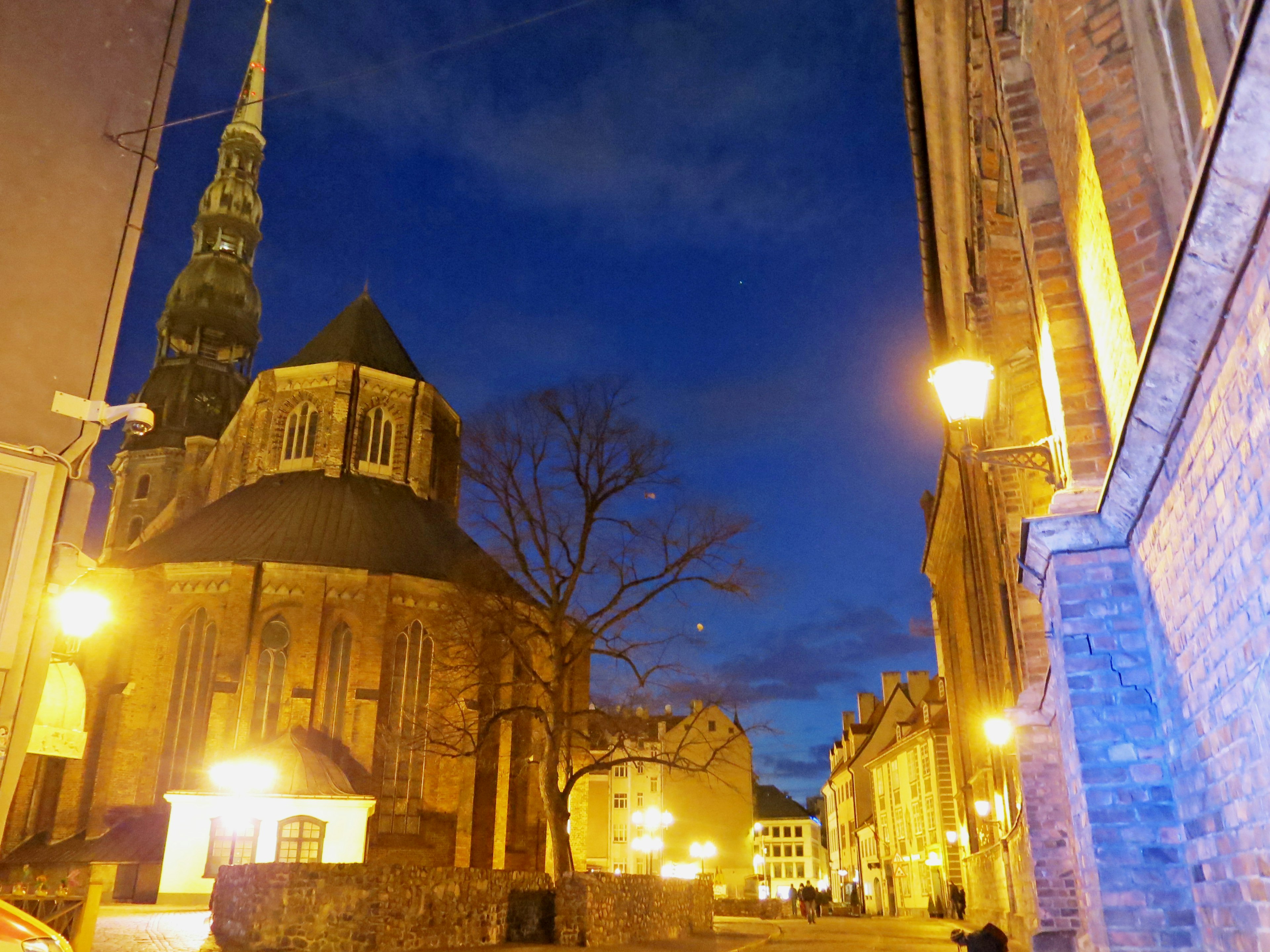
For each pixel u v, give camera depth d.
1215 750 4.00
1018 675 14.08
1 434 8.93
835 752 83.12
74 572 8.94
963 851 32.66
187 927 22.12
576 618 27.86
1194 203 2.93
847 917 52.34
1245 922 3.84
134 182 10.39
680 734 73.38
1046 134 6.96
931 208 11.96
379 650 41.53
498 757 41.50
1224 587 3.60
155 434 65.88
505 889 20.84
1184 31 4.50
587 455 28.94
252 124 76.50
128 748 39.34
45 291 9.53
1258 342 2.94
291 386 51.44
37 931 6.69
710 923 29.95
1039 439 9.91
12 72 9.93
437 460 54.16
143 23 10.90
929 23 8.71
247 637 40.56
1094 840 4.91
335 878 16.78
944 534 27.88
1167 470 4.21
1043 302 6.73
